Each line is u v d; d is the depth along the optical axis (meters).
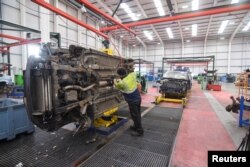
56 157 2.67
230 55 21.86
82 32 14.32
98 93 3.37
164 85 7.77
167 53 25.39
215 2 11.66
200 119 4.95
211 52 22.83
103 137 3.50
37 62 2.37
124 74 3.63
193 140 3.41
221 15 14.30
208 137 3.56
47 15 6.91
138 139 3.42
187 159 2.66
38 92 2.35
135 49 27.61
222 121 4.74
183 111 5.96
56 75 2.39
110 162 2.54
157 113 5.59
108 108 4.04
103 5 11.73
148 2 12.12
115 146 3.08
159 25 16.92
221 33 20.33
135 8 12.95
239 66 21.61
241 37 21.17
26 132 3.54
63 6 11.88
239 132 3.86
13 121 3.25
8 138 3.17
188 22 16.11
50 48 2.68
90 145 3.11
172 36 21.70
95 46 16.17
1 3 8.43
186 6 12.50
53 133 3.66
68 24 12.69
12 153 2.79
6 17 8.73
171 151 2.88
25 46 9.78
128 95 3.59
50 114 2.44
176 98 8.06
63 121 2.80
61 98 2.53
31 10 9.91
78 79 2.84
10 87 7.22
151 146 3.09
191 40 23.64
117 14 13.98
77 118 3.03
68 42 12.80
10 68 8.41
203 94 10.91
